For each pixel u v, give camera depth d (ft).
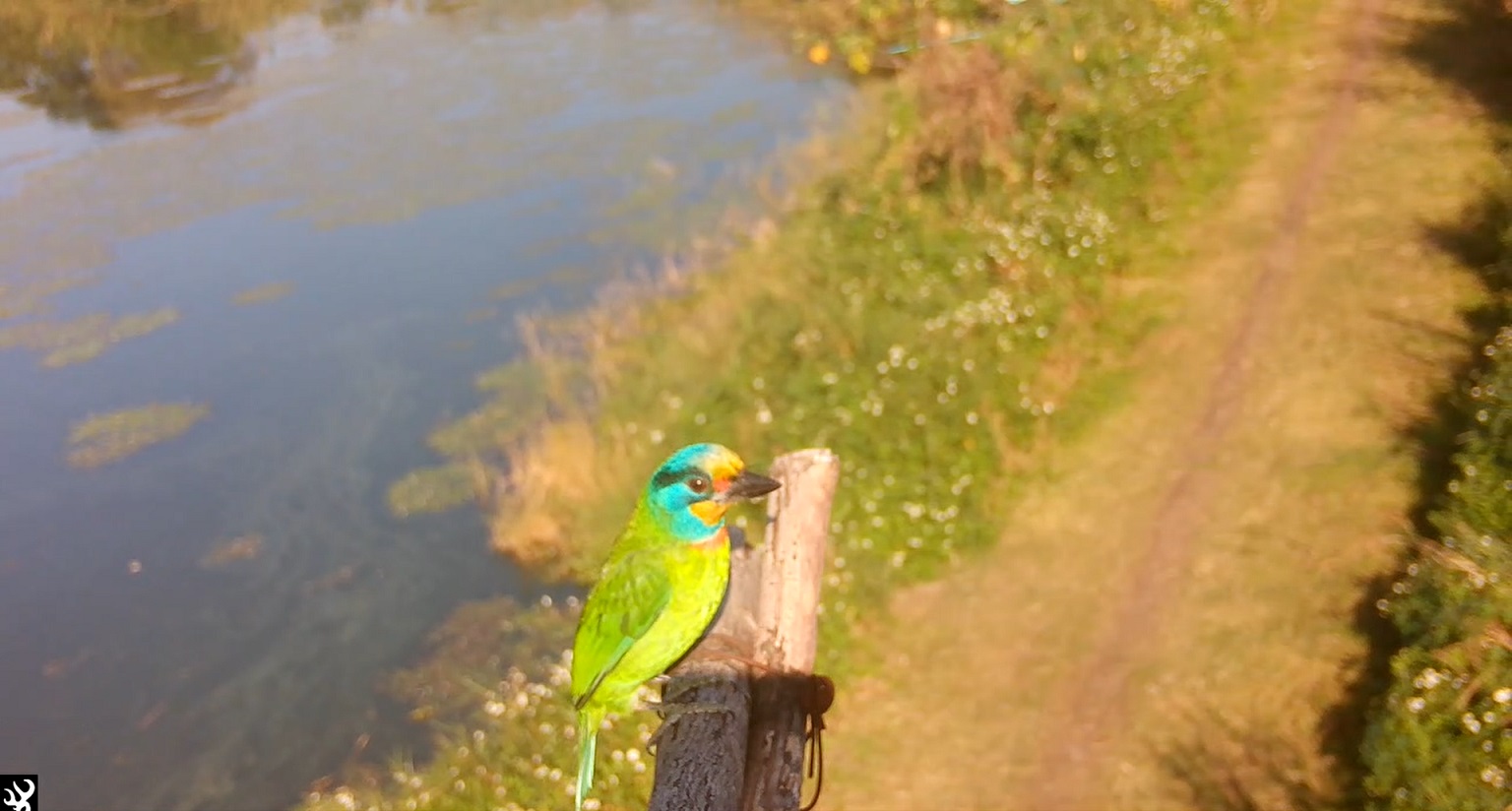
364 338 50.55
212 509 41.24
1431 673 25.30
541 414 43.09
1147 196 49.39
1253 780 26.50
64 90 84.89
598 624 16.02
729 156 62.44
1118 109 51.24
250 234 60.75
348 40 91.04
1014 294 42.39
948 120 50.75
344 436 44.34
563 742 28.91
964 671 30.71
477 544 38.24
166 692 34.19
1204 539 33.47
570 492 38.27
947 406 37.45
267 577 38.01
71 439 45.68
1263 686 28.63
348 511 40.57
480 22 93.09
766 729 14.61
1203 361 40.45
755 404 39.04
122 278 57.41
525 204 60.64
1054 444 37.63
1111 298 43.83
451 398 45.65
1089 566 33.27
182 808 30.60
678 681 14.87
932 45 63.36
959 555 34.27
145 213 64.03
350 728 32.12
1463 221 45.55
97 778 31.81
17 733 33.35
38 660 35.63
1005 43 55.26
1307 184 50.24
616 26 88.28
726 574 15.79
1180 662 29.86
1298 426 36.86
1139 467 36.40
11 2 87.71
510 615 35.24
